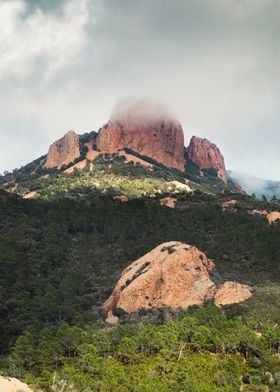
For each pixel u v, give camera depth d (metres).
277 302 105.00
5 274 124.38
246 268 129.12
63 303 115.56
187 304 109.31
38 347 91.62
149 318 106.25
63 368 85.19
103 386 76.19
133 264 124.19
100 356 88.12
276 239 141.25
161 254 120.06
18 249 138.50
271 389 78.50
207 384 75.44
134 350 87.62
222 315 100.75
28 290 121.69
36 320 106.94
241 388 78.50
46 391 76.69
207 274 117.25
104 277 132.00
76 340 92.50
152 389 73.62
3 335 103.81
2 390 64.44
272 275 124.56
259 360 85.94
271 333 90.00
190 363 82.31
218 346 89.50
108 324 107.38
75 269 136.00
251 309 103.56
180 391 74.00
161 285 113.00
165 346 88.25
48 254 138.38
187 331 91.38
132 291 112.56
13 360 87.38
